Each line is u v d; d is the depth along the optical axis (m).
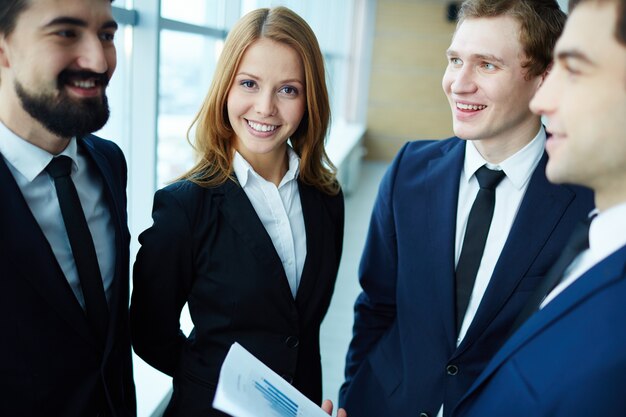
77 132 0.93
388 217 1.42
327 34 6.85
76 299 0.97
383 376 1.39
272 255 1.27
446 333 1.26
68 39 0.88
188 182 1.28
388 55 9.23
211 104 1.30
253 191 1.34
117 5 1.98
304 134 1.44
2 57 0.87
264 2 3.67
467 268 1.26
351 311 3.74
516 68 1.12
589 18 0.65
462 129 1.21
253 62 1.23
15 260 0.89
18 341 0.90
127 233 1.20
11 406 0.90
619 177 0.68
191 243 1.24
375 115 9.55
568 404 0.67
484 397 0.85
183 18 2.47
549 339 0.74
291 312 1.30
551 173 0.72
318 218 1.44
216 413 1.26
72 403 0.98
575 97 0.67
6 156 0.94
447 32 8.97
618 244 0.71
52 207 1.00
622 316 0.65
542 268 1.17
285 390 1.08
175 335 1.37
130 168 2.24
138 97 2.14
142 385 1.82
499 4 1.10
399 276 1.36
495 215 1.25
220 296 1.26
